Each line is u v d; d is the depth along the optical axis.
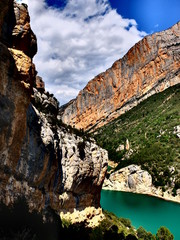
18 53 19.52
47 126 28.56
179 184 80.38
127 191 91.44
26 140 23.16
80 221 35.03
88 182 38.62
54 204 30.03
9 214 20.19
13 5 19.64
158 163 92.31
